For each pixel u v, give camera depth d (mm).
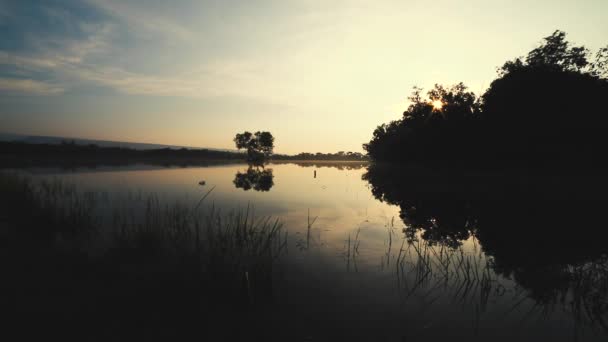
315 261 7676
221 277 5828
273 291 5887
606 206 16344
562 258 8141
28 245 7699
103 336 4168
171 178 29438
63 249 7457
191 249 7387
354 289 6055
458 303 5531
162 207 13539
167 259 6879
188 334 4344
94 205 13461
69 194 16297
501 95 28359
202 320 4719
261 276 5906
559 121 24094
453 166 39094
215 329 4512
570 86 24031
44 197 14195
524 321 4938
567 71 25578
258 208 14844
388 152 57344
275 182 30047
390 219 13219
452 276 6828
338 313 5109
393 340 4379
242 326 4621
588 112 23094
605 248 8922
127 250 7391
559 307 5387
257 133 102125
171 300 5211
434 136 39781
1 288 5293
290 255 8102
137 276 6043
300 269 7109
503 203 17672
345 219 13055
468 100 39250
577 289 6043
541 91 25000
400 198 19766
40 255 6988
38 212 10844
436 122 39469
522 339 4441
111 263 6672
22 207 11734
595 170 24266
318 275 6758
